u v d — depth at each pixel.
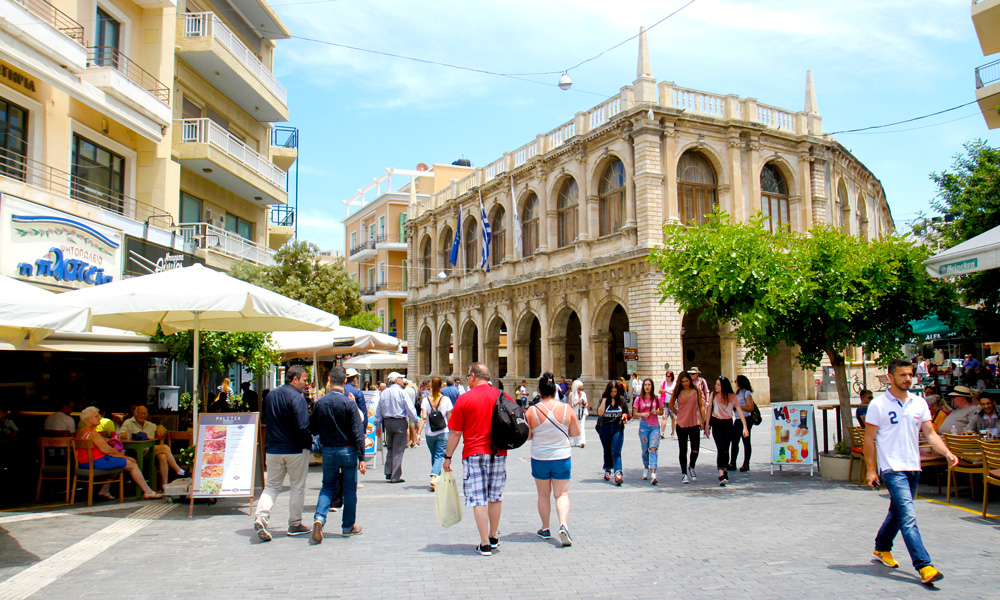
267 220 30.66
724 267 12.48
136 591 6.39
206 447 10.05
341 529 9.02
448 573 6.92
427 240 52.28
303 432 8.67
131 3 19.69
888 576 6.71
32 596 6.27
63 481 13.03
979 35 19.61
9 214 14.34
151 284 9.99
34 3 15.53
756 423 14.34
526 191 38.28
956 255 10.65
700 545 7.98
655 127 29.41
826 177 34.16
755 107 31.83
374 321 41.25
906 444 6.94
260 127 30.09
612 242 31.73
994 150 16.47
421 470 15.46
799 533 8.55
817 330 13.36
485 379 8.12
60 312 8.27
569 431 8.34
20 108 15.62
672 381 22.08
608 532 8.72
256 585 6.56
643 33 29.88
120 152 19.06
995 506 10.09
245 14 28.03
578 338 40.78
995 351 31.56
